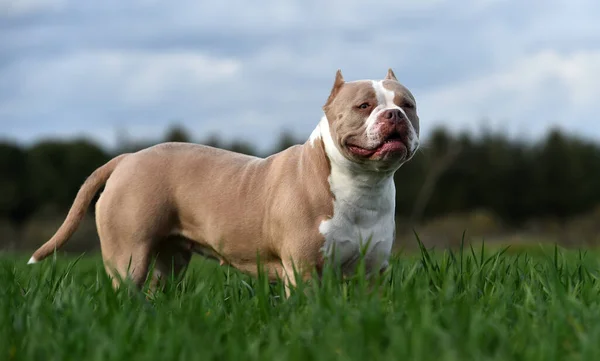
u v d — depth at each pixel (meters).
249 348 3.37
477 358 3.05
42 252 5.79
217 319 3.93
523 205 35.56
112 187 5.66
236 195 5.39
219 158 5.64
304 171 5.08
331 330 3.45
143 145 32.09
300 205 5.00
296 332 3.51
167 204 5.59
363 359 3.15
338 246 4.97
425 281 4.41
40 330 3.60
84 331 3.52
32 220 26.36
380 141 4.66
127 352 3.31
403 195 31.36
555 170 36.22
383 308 3.89
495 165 34.62
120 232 5.58
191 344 3.27
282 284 4.66
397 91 4.96
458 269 5.06
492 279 4.88
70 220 5.83
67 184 32.53
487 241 23.25
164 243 5.80
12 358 3.38
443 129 32.25
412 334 3.36
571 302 3.95
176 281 5.41
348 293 4.50
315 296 4.09
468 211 33.78
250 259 5.45
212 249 5.64
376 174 4.89
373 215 5.02
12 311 4.12
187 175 5.59
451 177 33.16
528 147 36.41
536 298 4.31
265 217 5.23
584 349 3.15
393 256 5.62
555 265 4.98
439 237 24.05
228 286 4.98
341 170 4.91
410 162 31.62
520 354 3.24
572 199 36.22
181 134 32.25
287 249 5.06
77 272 6.38
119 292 4.59
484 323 3.57
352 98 4.91
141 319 3.82
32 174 32.59
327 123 5.02
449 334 3.33
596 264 6.77
